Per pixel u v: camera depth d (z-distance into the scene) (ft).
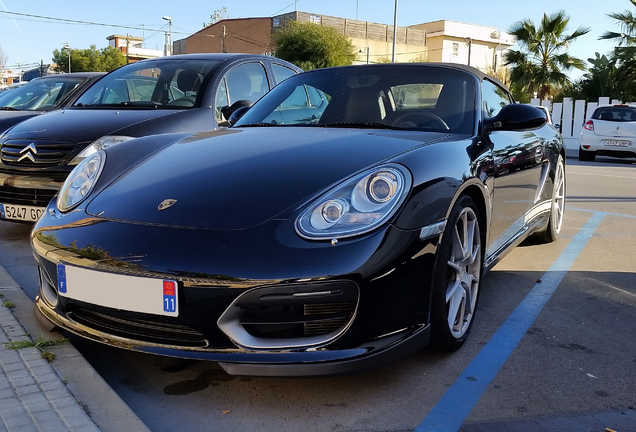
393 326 6.75
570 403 7.06
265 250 6.41
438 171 7.64
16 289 9.85
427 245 7.10
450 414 6.78
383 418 6.68
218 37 160.04
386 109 10.26
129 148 9.31
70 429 5.83
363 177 7.12
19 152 13.10
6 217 13.47
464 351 8.55
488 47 179.32
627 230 17.52
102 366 7.84
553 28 86.58
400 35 160.04
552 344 8.85
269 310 6.50
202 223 6.82
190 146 9.09
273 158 7.96
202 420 6.63
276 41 118.93
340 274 6.32
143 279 6.56
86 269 6.91
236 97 16.52
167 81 16.19
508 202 10.57
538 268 13.19
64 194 8.38
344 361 6.42
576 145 57.88
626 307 10.58
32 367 7.07
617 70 79.71
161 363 7.99
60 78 24.80
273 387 7.39
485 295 11.22
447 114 9.93
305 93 11.15
